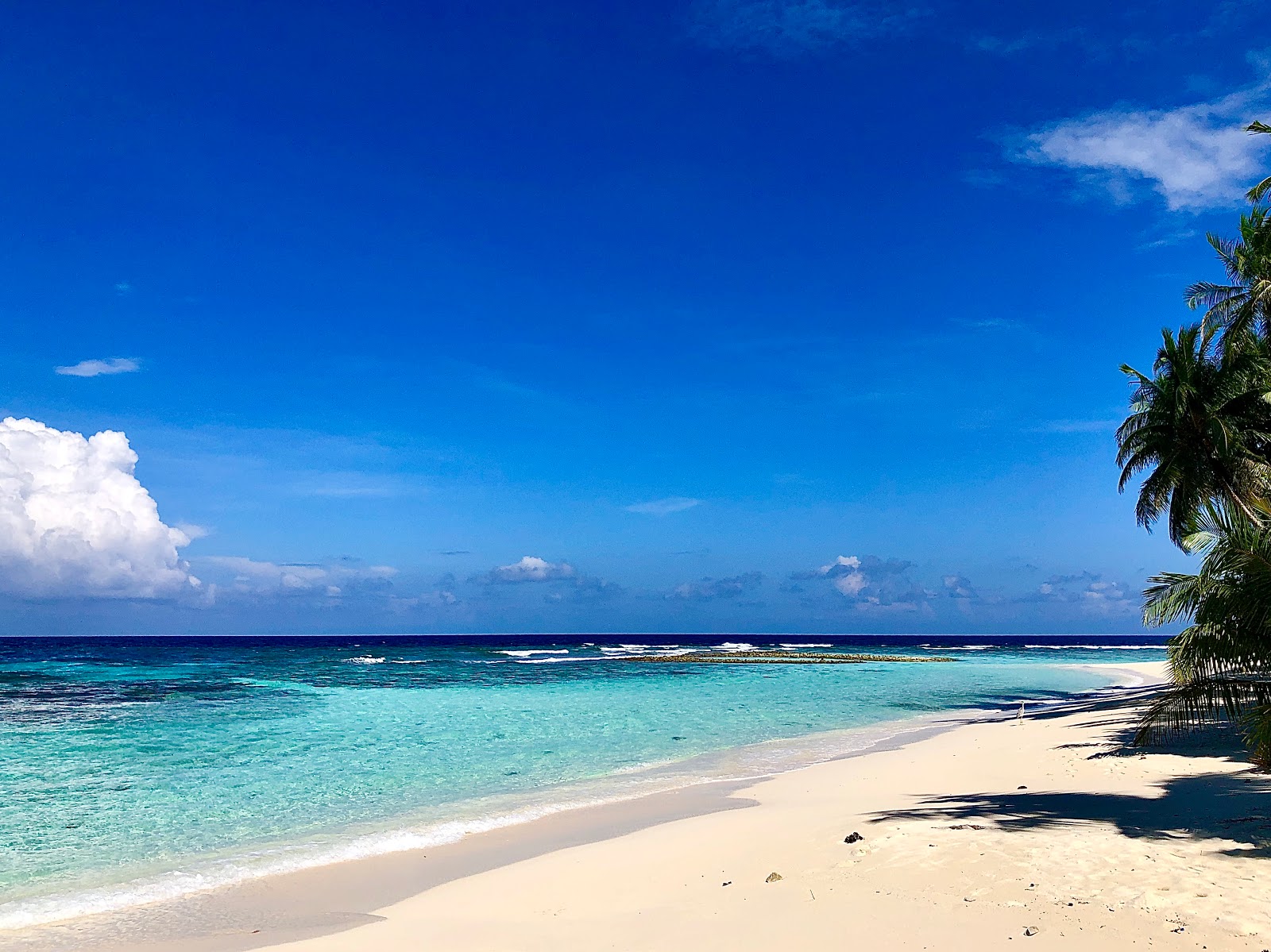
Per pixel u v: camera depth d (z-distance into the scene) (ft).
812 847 34.47
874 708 112.37
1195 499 66.03
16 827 45.21
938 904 25.22
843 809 43.70
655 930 25.35
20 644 450.30
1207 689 36.47
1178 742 58.85
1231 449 60.90
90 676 165.27
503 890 31.94
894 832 35.35
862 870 29.76
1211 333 67.77
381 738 80.33
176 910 31.04
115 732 84.12
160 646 423.23
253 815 47.98
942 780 51.37
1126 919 22.71
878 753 69.82
